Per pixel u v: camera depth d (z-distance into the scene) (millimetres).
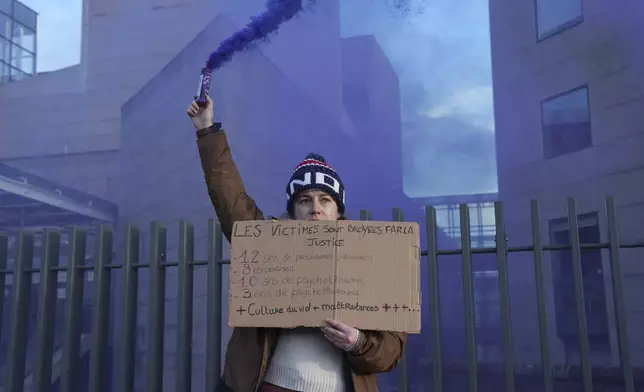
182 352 3604
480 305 5824
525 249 3234
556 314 5840
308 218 2076
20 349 3977
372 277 1887
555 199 5934
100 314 3838
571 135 5953
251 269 1931
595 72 5902
